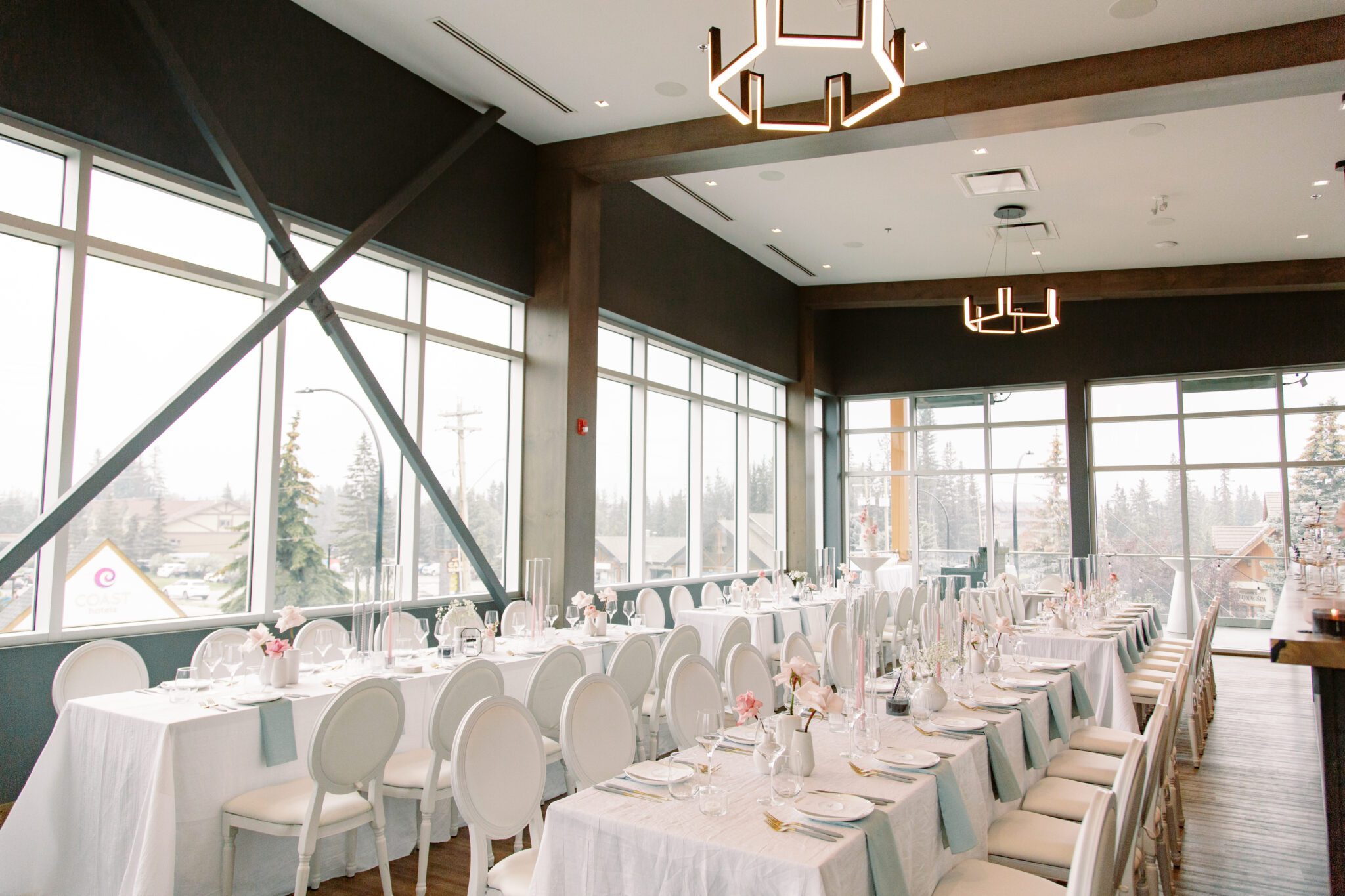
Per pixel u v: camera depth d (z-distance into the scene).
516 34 5.87
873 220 9.31
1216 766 5.67
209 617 5.24
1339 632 2.31
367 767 3.19
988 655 4.39
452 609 5.26
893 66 3.39
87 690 4.02
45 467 4.58
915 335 12.88
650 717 4.88
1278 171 7.61
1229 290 10.35
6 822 3.41
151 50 4.78
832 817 2.27
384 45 6.08
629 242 8.63
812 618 8.34
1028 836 3.02
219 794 3.29
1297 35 5.41
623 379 9.01
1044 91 5.97
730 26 5.70
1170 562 11.23
